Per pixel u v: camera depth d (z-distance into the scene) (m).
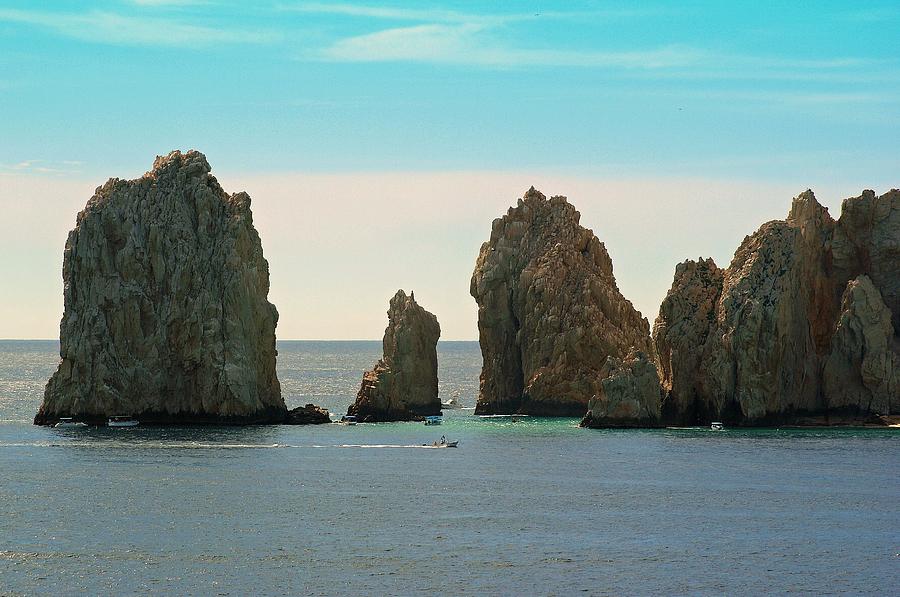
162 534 164.25
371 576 145.25
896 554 157.12
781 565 151.75
